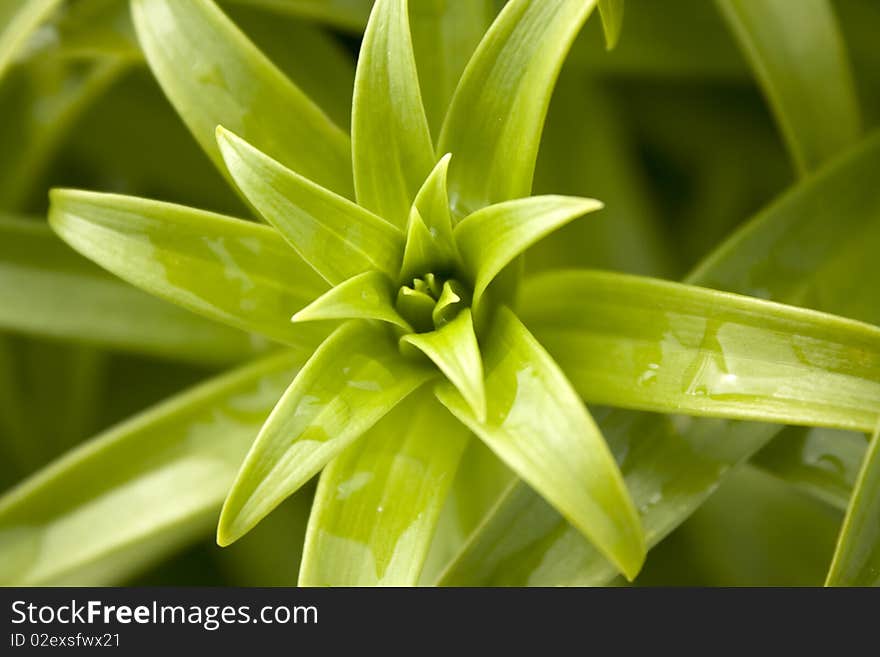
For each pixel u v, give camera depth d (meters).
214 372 0.81
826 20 0.71
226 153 0.64
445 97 0.69
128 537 0.69
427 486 0.65
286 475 0.63
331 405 0.64
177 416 0.70
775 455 0.68
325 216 0.64
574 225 0.78
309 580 0.64
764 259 0.69
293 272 0.67
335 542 0.65
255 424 0.70
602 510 0.62
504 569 0.67
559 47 0.64
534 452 0.62
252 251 0.67
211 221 0.66
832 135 0.72
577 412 0.62
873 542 0.64
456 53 0.69
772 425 0.67
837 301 0.69
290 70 0.77
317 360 0.64
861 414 0.64
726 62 0.77
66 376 0.79
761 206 0.82
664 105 0.82
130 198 0.66
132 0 0.68
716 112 0.82
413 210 0.64
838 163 0.70
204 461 0.70
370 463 0.65
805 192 0.69
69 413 0.79
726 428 0.67
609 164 0.78
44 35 0.75
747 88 0.81
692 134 0.82
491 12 0.69
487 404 0.63
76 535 0.70
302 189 0.64
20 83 0.76
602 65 0.77
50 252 0.73
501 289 0.65
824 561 0.76
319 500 0.65
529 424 0.63
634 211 0.78
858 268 0.69
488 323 0.65
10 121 0.76
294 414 0.64
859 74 0.78
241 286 0.67
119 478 0.70
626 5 0.77
